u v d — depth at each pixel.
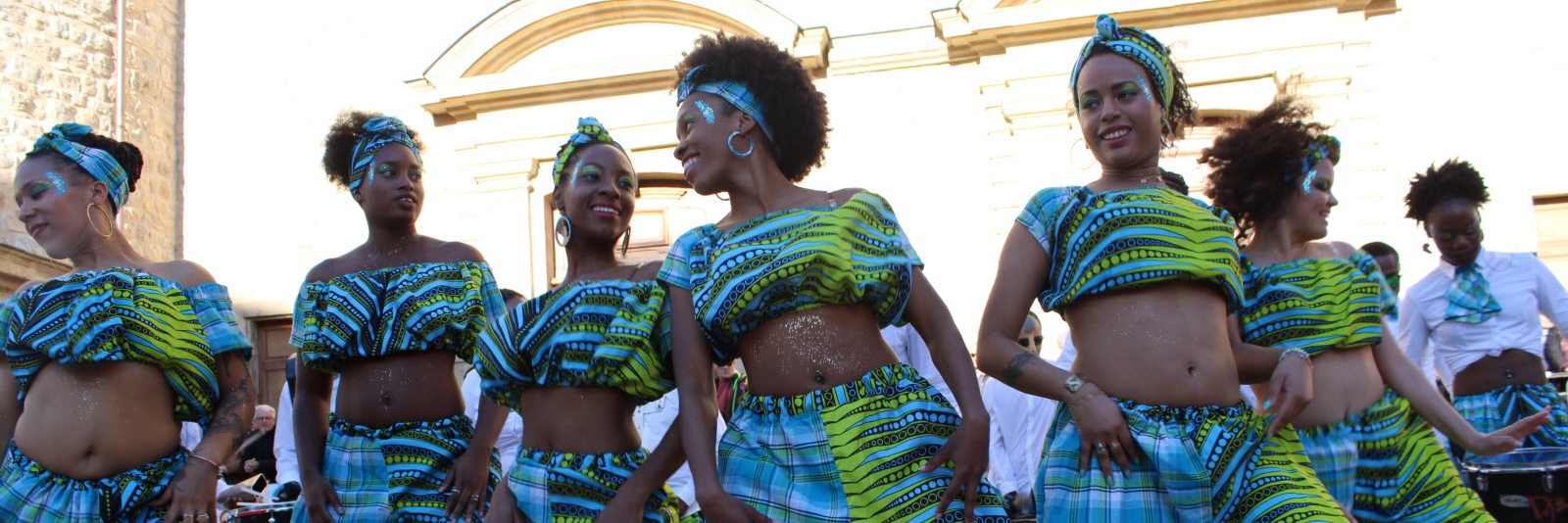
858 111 10.20
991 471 5.02
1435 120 9.37
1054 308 2.64
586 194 3.20
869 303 2.51
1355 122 9.41
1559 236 9.29
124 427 3.28
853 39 10.23
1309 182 3.27
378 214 3.76
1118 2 9.63
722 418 5.09
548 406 3.06
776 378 2.47
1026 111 9.80
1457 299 4.97
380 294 3.61
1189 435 2.43
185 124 11.35
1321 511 2.36
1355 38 9.48
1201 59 9.62
